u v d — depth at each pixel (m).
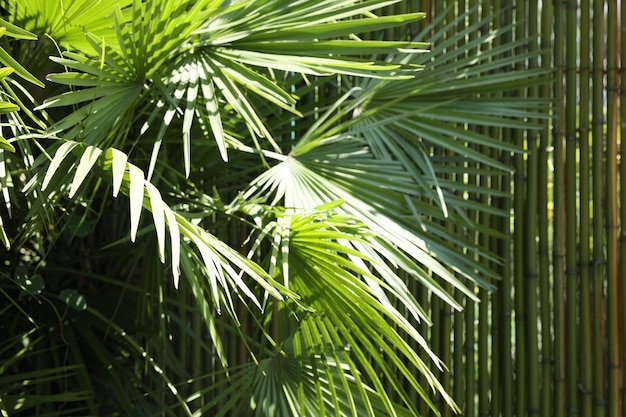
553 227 2.77
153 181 2.43
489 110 2.63
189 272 2.29
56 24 2.29
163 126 2.22
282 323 2.35
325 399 2.41
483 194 2.77
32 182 2.13
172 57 2.36
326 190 2.46
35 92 2.43
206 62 2.33
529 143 2.75
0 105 2.00
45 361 2.55
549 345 2.77
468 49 2.69
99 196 2.69
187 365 2.77
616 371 2.76
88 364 2.61
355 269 2.23
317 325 2.40
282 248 2.26
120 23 2.21
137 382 2.56
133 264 2.75
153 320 2.64
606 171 2.75
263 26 2.34
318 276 2.29
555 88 2.75
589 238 2.76
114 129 2.27
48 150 2.19
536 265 2.77
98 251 2.71
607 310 2.76
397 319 2.22
